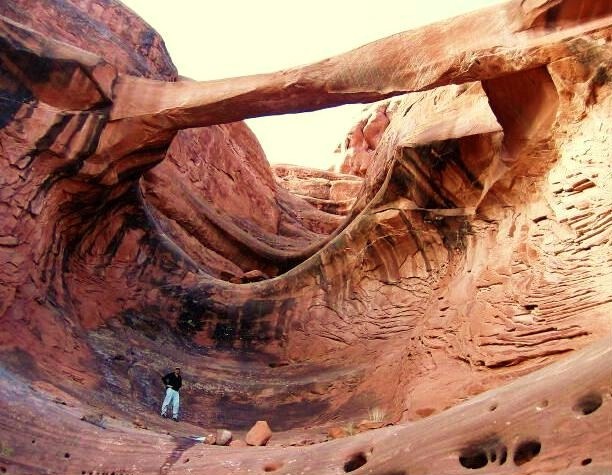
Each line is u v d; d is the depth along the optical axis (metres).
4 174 10.53
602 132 8.67
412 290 13.38
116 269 14.00
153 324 13.72
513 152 10.56
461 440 4.05
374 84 10.29
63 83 11.59
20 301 10.16
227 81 11.81
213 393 12.09
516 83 9.99
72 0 21.03
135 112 12.10
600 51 8.65
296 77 10.87
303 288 15.01
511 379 7.54
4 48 11.01
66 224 12.41
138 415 9.61
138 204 14.59
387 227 13.73
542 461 3.38
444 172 12.42
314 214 32.66
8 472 5.96
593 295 7.73
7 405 6.80
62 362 10.04
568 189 9.23
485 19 9.73
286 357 13.84
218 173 25.19
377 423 8.37
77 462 6.44
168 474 6.07
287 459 5.67
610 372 3.42
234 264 20.81
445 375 8.90
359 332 13.55
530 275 9.12
